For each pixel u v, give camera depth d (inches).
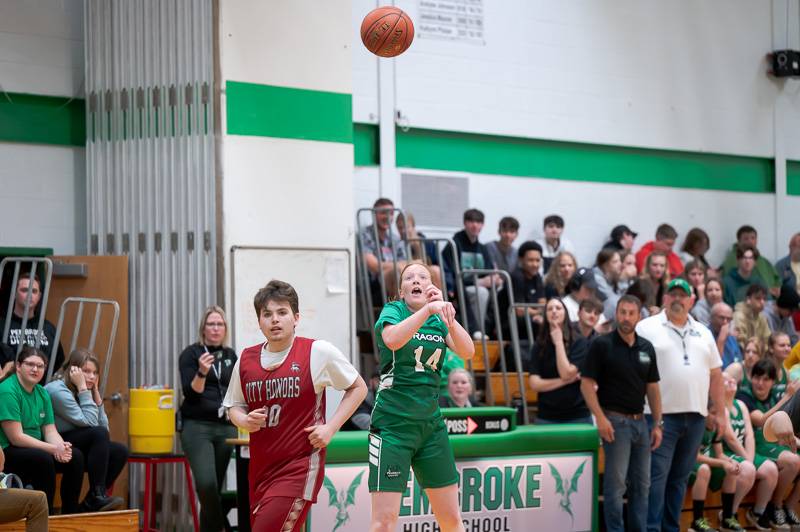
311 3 478.0
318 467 260.8
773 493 480.1
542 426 404.8
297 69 473.1
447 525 287.0
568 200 619.2
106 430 376.2
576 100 621.9
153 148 466.0
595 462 406.3
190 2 462.0
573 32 623.2
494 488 382.6
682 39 660.1
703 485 454.3
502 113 597.6
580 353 435.5
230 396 270.4
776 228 689.6
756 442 486.6
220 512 389.7
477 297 497.4
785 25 694.5
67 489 363.9
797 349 394.3
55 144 483.8
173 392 414.3
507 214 599.5
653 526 424.5
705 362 432.8
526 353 511.2
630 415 406.9
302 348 265.9
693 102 662.5
